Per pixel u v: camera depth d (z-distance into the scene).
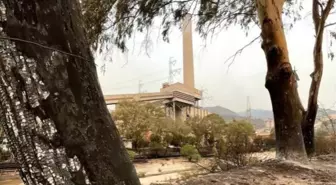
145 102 30.08
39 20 1.78
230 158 10.26
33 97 1.76
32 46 1.76
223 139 12.39
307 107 13.02
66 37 1.86
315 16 14.00
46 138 1.76
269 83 9.51
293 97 9.38
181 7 12.30
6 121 1.79
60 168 1.77
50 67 1.78
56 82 1.79
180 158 21.33
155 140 25.22
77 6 2.02
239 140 12.94
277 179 7.17
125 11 11.06
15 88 1.76
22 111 1.76
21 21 1.75
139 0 11.13
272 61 9.43
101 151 1.87
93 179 1.82
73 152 1.79
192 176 9.01
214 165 9.77
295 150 9.22
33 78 1.76
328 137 15.12
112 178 1.88
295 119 9.37
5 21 1.73
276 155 9.52
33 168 1.77
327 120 15.41
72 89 1.83
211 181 6.74
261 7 9.59
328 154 13.09
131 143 25.36
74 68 1.86
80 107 1.85
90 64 1.96
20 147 1.78
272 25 9.45
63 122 1.79
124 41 11.36
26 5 1.76
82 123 1.84
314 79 13.11
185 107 36.47
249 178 7.08
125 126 25.23
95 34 10.50
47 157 1.76
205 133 23.70
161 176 13.02
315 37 13.52
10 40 1.72
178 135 25.62
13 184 9.30
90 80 1.93
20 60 1.75
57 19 1.84
